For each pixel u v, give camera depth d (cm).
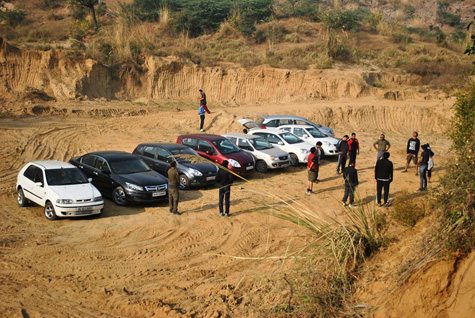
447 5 6944
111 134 2331
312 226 859
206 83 3450
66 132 2291
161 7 4816
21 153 1902
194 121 2586
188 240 1134
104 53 3397
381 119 2948
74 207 1223
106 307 792
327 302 708
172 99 3353
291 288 747
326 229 846
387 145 1741
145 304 791
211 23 4644
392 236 890
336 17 4891
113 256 1029
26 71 3025
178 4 4869
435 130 2847
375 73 3709
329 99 3338
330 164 2017
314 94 3338
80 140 2181
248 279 897
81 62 3183
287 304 728
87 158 1528
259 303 778
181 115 2692
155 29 4519
